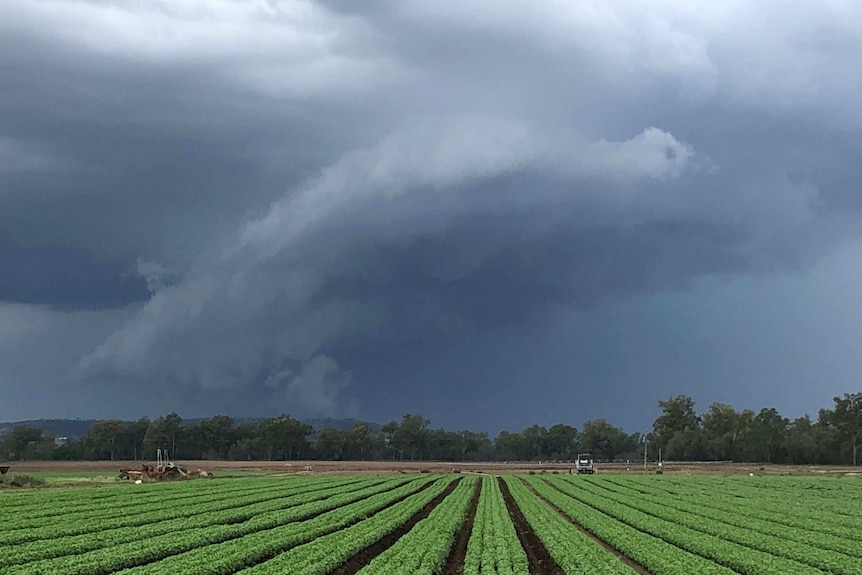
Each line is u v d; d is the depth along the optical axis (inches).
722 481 4352.9
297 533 1723.7
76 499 2556.6
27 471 5275.6
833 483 4229.8
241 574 1238.9
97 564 1291.8
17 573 1211.2
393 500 2753.4
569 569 1353.3
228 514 2100.1
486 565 1343.5
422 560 1381.6
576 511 2390.5
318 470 5698.8
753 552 1569.9
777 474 5536.4
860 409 7780.5
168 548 1483.8
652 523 2070.6
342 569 1402.6
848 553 1647.4
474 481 4188.0
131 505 2340.1
